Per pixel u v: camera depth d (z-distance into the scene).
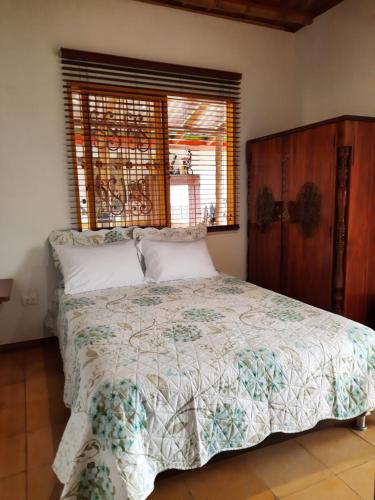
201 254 3.04
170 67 3.14
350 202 2.61
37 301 2.99
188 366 1.49
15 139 2.78
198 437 1.41
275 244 3.32
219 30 3.39
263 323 1.92
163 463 1.37
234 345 1.66
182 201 3.46
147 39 3.10
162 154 3.26
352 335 1.79
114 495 1.25
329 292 2.76
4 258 2.86
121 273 2.72
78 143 2.96
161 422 1.37
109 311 2.16
